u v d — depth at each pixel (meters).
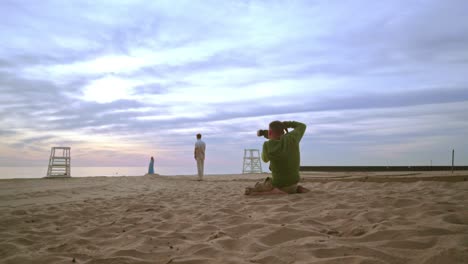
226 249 2.25
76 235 2.96
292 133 5.02
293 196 4.57
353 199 4.10
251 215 3.41
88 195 6.42
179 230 2.96
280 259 1.90
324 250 1.98
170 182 10.70
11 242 2.71
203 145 12.34
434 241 1.95
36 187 8.38
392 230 2.23
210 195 5.77
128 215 3.88
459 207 2.99
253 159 21.12
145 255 2.24
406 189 5.29
